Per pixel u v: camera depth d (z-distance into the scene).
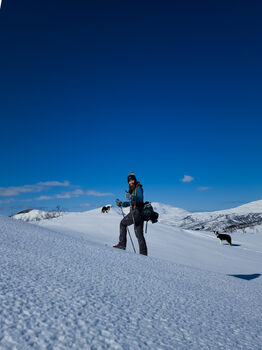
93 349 0.91
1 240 2.58
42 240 3.04
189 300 1.83
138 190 4.89
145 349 0.98
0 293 1.24
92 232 10.57
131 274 2.28
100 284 1.76
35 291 1.37
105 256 2.90
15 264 1.84
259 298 2.41
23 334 0.92
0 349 0.81
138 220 4.84
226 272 6.82
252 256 10.84
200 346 1.09
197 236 14.12
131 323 1.21
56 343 0.91
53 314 1.13
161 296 1.79
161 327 1.23
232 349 1.12
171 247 10.00
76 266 2.14
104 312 1.27
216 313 1.63
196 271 3.25
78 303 1.32
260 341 1.27
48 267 1.93
